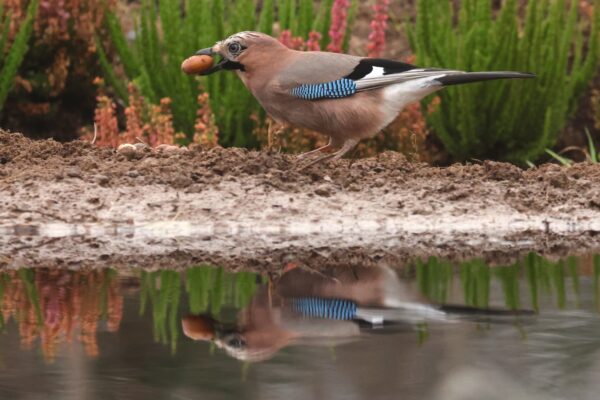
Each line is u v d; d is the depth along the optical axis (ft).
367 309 23.59
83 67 62.34
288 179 38.42
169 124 49.75
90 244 32.94
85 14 61.11
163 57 61.21
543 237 34.88
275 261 30.04
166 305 23.81
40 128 63.36
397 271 28.48
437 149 64.44
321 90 37.93
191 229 35.19
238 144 57.67
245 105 57.11
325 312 23.16
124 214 35.94
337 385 17.52
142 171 38.37
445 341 20.48
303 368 18.53
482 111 59.67
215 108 57.41
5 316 22.58
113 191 37.06
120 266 29.12
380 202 37.45
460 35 58.90
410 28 62.34
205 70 39.63
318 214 36.42
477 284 26.55
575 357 19.29
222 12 58.03
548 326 21.83
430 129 62.08
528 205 37.93
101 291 25.46
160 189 37.32
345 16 54.85
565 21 66.28
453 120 60.64
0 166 38.99
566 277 27.68
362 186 38.47
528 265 29.55
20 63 58.44
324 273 28.12
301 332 21.30
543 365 18.70
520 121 59.98
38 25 60.34
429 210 37.17
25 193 36.73
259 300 24.49
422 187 38.65
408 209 37.11
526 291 25.67
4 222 35.09
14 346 19.99
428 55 59.82
